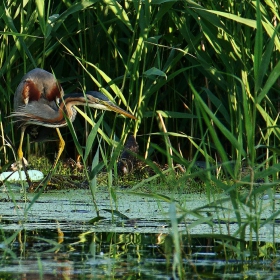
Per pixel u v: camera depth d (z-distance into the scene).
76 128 14.42
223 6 11.74
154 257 5.96
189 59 12.55
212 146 13.09
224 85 11.82
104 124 12.75
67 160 13.99
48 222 7.81
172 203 5.09
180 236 5.75
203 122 13.76
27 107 11.92
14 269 5.42
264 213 8.32
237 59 11.42
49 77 12.28
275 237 7.00
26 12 12.83
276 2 10.71
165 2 11.16
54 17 11.53
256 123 12.74
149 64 13.12
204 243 6.87
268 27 9.53
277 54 11.47
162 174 6.79
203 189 10.91
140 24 11.45
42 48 13.55
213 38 11.22
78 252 6.14
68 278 5.13
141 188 11.12
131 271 5.42
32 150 14.59
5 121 13.76
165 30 13.12
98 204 9.39
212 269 5.57
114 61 13.82
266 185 6.20
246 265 5.75
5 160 12.90
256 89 6.56
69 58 14.37
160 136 14.21
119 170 12.64
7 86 12.70
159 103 14.31
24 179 12.18
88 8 12.71
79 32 13.01
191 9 11.42
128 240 6.72
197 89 13.68
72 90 14.33
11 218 8.09
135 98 12.47
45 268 5.48
